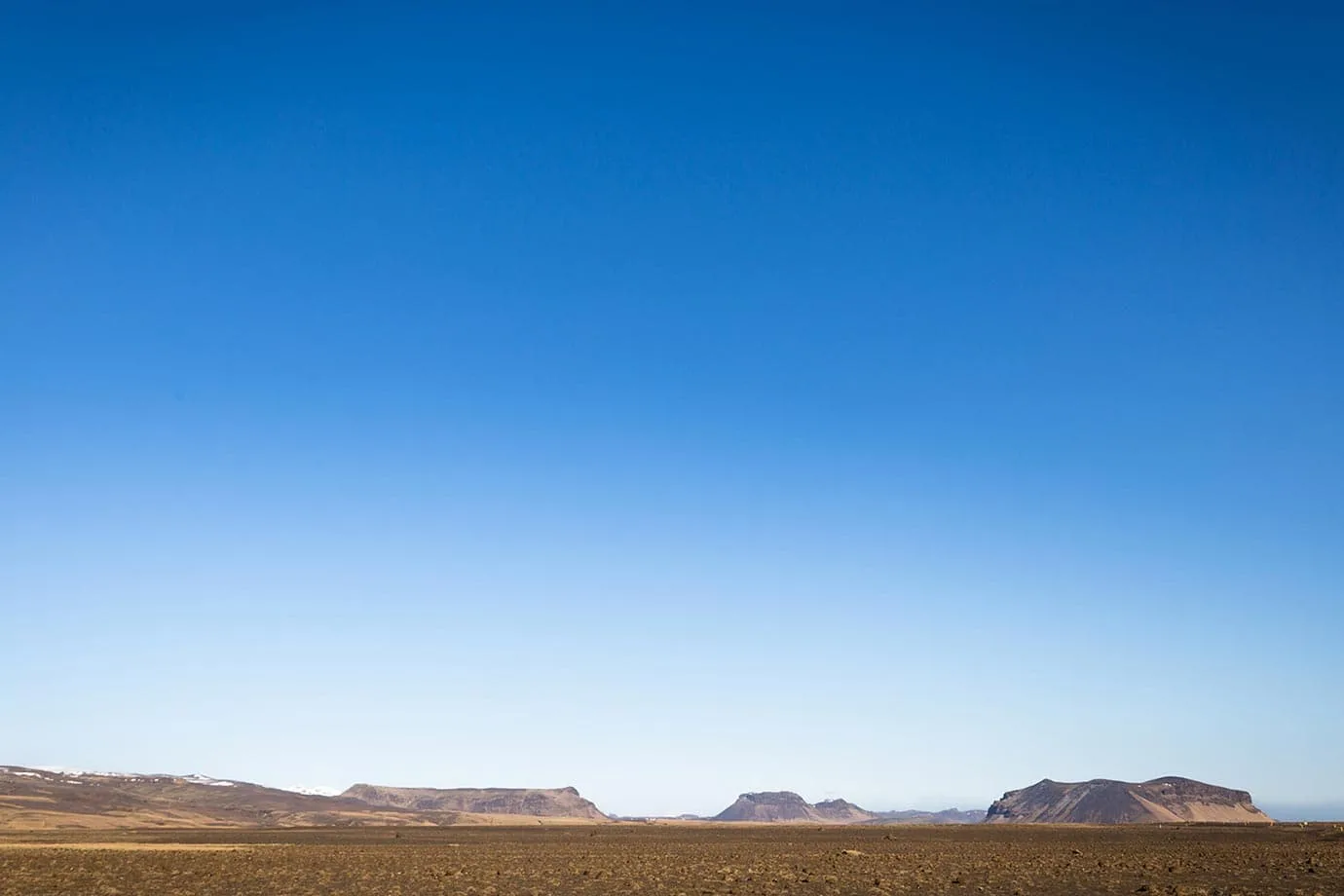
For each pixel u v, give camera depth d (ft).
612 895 201.57
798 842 488.44
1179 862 286.25
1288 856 310.45
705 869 272.72
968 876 245.24
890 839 549.54
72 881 221.25
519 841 503.61
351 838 561.02
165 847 396.78
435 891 209.36
